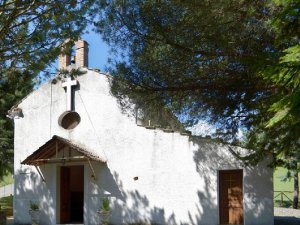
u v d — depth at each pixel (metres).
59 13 8.08
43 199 16.72
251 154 11.38
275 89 8.32
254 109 9.50
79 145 16.27
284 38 4.59
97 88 16.34
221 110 10.12
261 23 7.73
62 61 17.50
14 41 8.20
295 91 3.68
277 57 4.65
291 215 18.20
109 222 15.20
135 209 14.86
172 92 10.40
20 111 17.86
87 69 16.59
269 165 12.52
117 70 10.48
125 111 12.86
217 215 13.48
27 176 17.27
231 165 13.42
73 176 19.03
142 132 15.17
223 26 8.23
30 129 17.59
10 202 26.05
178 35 9.08
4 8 7.63
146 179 14.86
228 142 11.80
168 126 14.02
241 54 8.59
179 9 8.97
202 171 13.88
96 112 16.23
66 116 17.19
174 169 14.40
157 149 14.80
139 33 9.77
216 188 13.59
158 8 9.22
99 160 15.48
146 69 10.05
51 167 16.72
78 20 8.23
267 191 12.92
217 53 9.03
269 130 8.89
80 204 18.66
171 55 9.61
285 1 3.89
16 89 10.86
